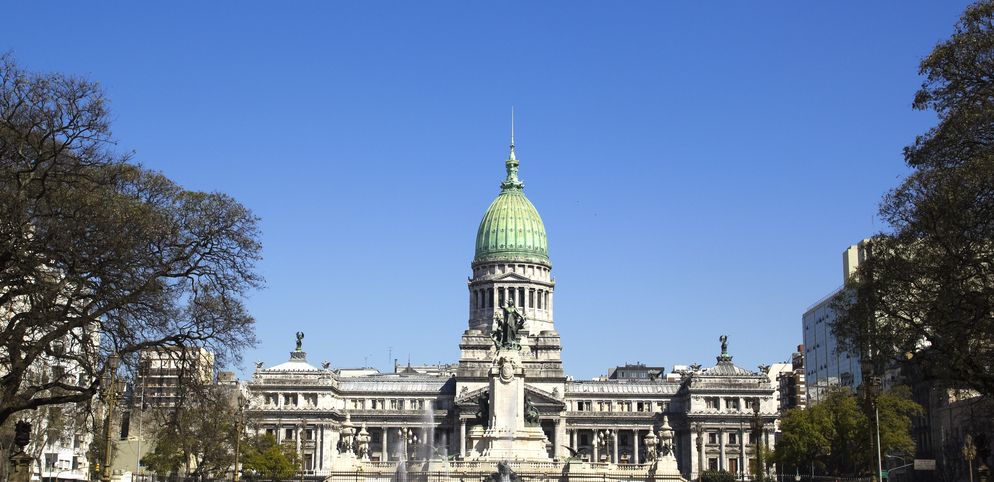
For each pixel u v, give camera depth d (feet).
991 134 259.19
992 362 275.80
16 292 253.03
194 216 289.74
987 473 243.19
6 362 255.91
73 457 605.31
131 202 270.87
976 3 260.42
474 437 591.37
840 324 293.64
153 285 266.36
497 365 588.91
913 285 280.31
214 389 326.24
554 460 548.72
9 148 249.34
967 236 257.55
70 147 258.78
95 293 265.13
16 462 240.12
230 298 294.25
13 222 244.63
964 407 477.36
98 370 278.46
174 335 286.46
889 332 283.59
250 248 295.69
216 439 444.55
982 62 257.34
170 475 559.79
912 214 274.16
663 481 488.44
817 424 578.66
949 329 269.03
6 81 249.75
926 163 275.59
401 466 514.68
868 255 289.12
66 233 253.44
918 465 333.42
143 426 570.05
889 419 541.75
